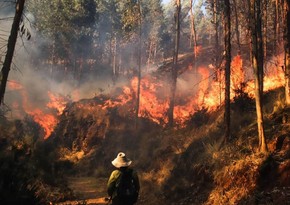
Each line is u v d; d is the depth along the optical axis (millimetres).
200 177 10031
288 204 6293
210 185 9312
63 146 24500
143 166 16500
